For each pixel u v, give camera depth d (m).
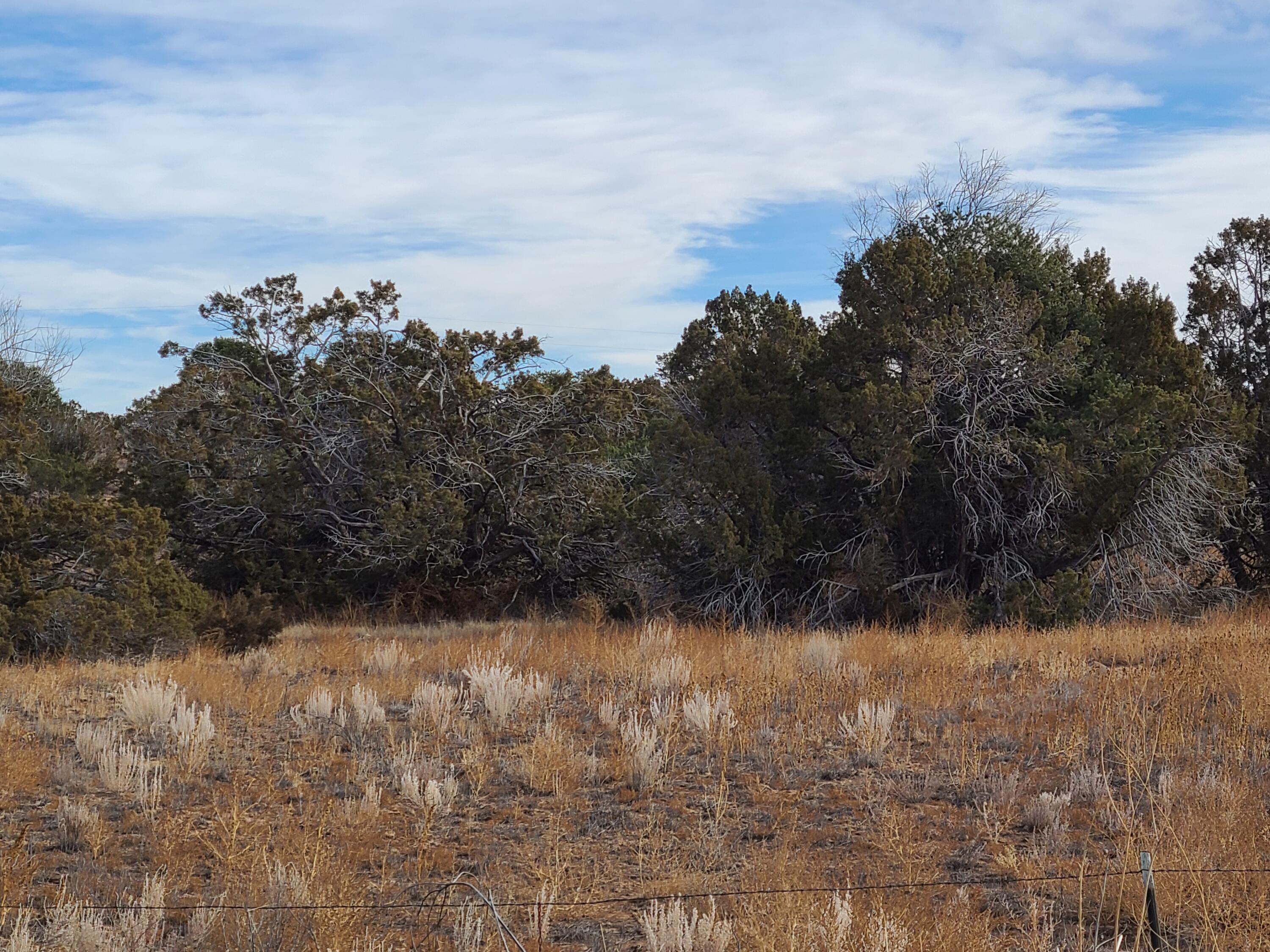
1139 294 23.02
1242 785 7.55
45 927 5.71
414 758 8.72
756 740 9.56
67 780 8.48
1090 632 16.42
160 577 17.44
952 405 21.58
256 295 25.70
